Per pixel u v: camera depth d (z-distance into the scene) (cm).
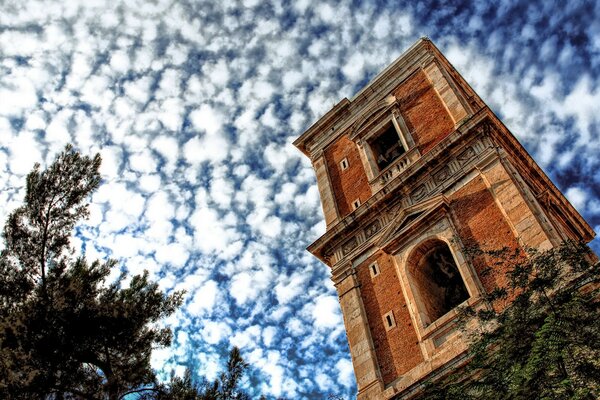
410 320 2466
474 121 2784
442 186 2753
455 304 2580
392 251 2750
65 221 2081
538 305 1672
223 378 1992
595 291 1636
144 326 2008
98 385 1831
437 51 3641
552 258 1816
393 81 3634
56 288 1905
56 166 2152
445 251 2672
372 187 3203
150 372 1905
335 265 2936
